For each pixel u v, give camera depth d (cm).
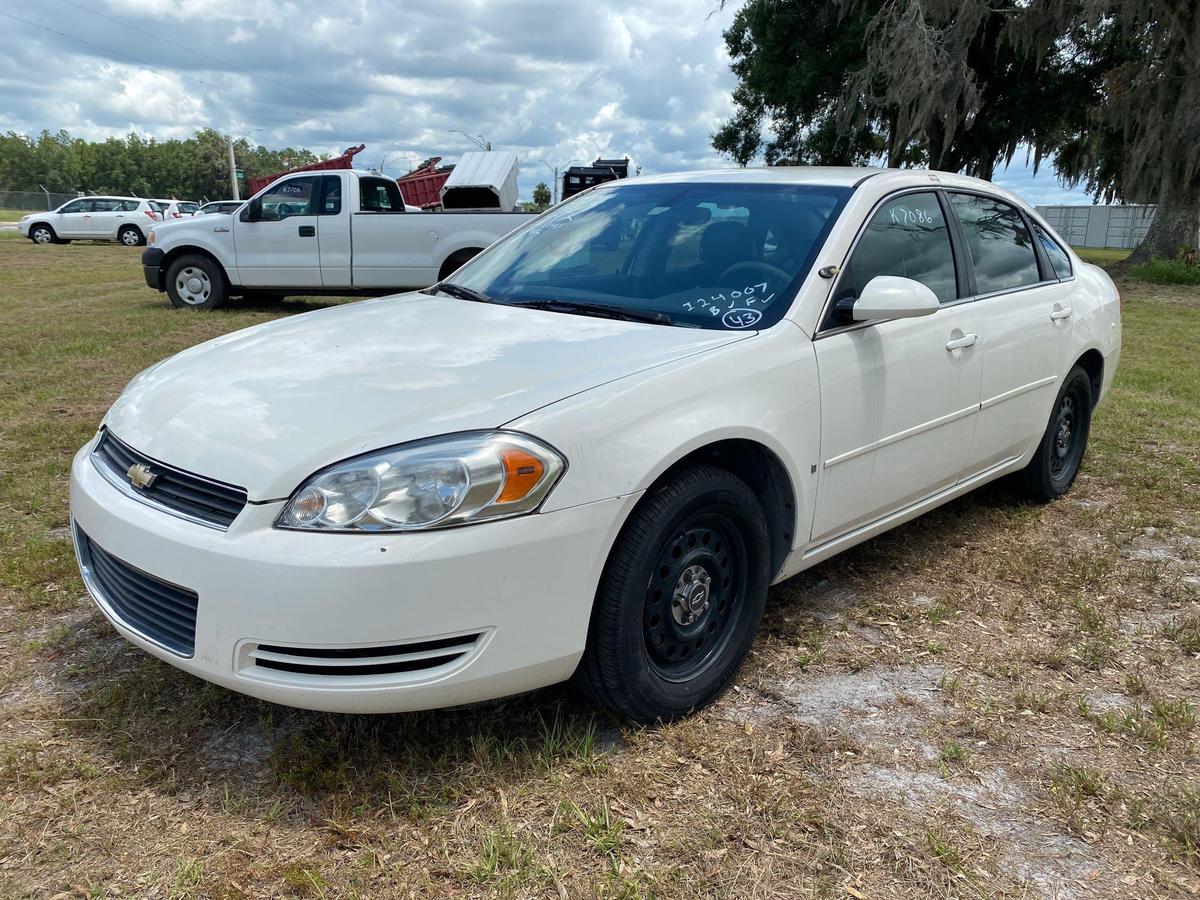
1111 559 395
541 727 258
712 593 271
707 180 373
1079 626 332
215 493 224
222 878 201
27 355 801
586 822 218
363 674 213
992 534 422
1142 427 641
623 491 231
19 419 577
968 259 379
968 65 2491
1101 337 470
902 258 341
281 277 1175
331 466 215
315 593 205
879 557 392
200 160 12325
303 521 211
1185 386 810
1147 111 2162
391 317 322
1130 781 243
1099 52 2495
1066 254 470
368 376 255
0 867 202
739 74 3244
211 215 1182
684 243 336
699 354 266
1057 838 221
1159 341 1159
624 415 237
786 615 336
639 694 249
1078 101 2556
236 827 217
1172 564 395
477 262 396
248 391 253
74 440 525
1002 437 396
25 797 225
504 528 215
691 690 264
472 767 240
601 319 306
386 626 207
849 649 312
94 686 275
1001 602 351
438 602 210
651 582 250
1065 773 244
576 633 230
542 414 227
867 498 321
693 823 222
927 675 296
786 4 2667
